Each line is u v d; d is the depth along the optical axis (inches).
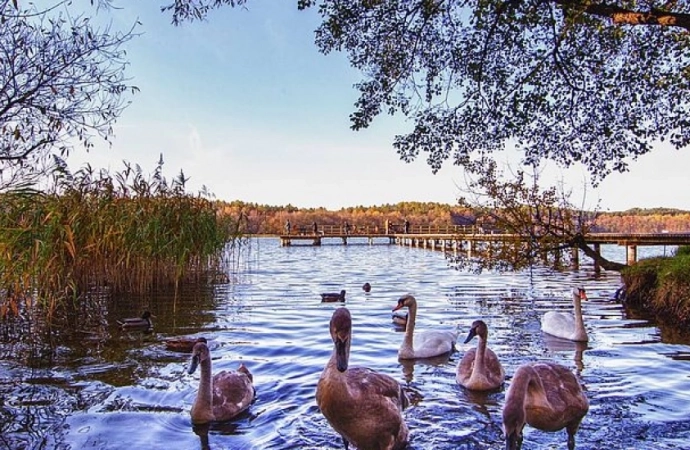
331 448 223.8
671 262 602.2
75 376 319.0
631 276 636.7
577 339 422.9
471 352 333.4
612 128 372.8
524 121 365.1
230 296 679.1
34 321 444.1
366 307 616.7
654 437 230.2
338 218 4156.0
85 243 601.9
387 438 207.3
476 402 283.4
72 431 237.3
